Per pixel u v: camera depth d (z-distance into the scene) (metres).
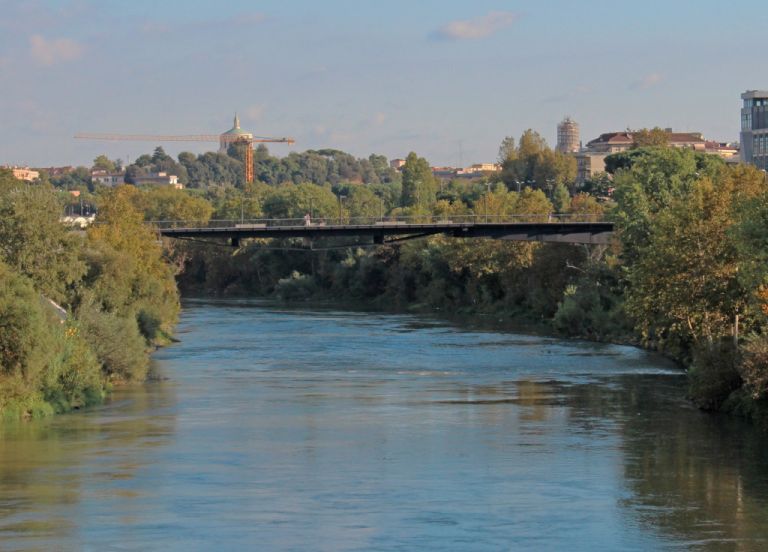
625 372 98.19
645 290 94.31
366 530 45.41
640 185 135.62
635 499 50.78
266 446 63.12
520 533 45.12
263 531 45.09
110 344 88.81
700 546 43.56
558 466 57.84
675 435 66.62
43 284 94.75
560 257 160.38
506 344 123.12
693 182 135.88
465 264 180.38
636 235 125.00
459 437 66.00
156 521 46.59
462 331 140.00
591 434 67.06
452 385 89.44
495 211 199.75
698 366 78.94
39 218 95.50
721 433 67.25
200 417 73.38
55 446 63.06
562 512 48.50
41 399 74.94
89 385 80.50
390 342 125.25
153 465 57.81
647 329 103.75
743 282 74.75
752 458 59.94
